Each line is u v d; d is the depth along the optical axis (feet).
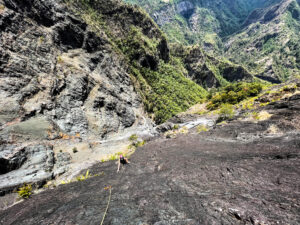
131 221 14.47
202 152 40.16
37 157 61.21
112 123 139.13
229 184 18.39
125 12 363.15
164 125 161.27
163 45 430.20
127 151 76.64
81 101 127.34
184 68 529.86
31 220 19.02
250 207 12.92
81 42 174.91
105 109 143.33
